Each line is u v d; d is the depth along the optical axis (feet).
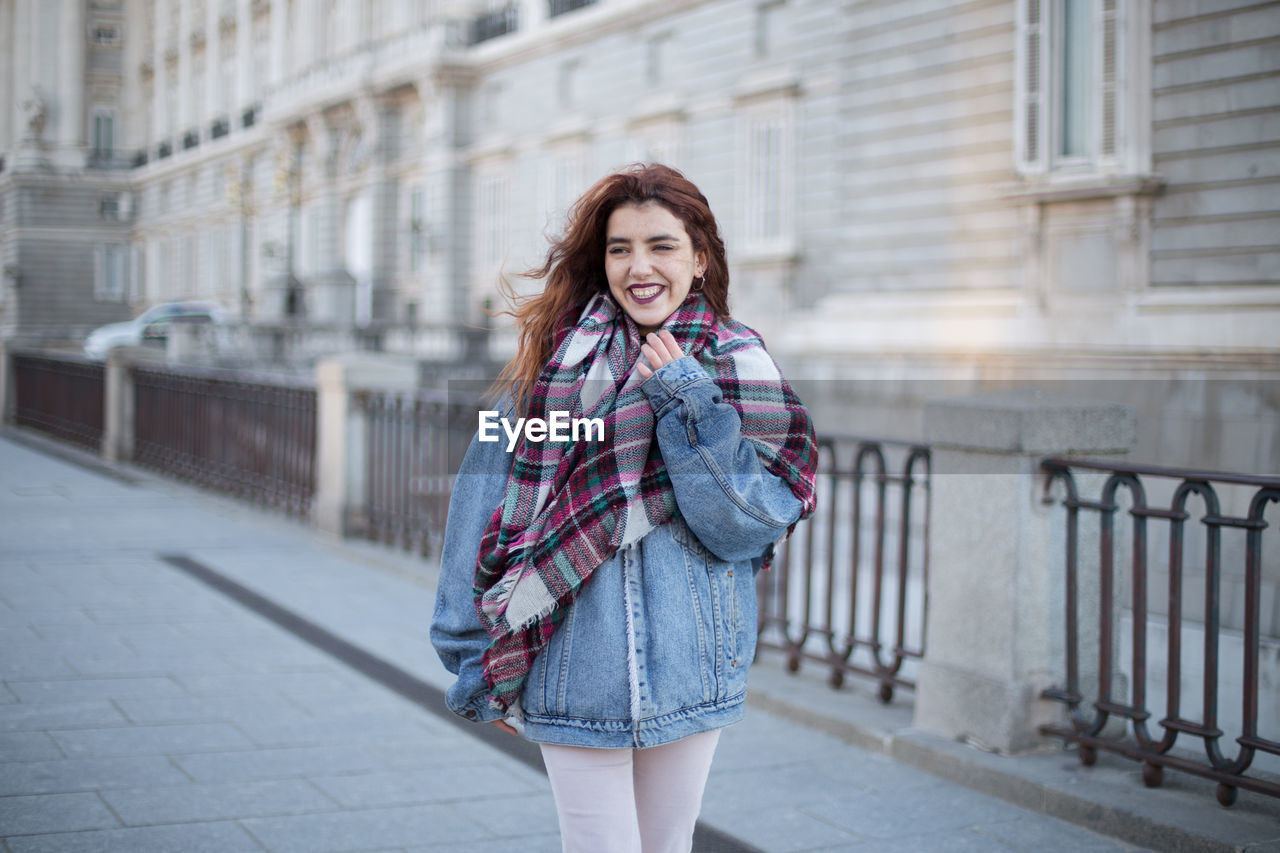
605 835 6.37
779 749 13.53
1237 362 36.91
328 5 149.89
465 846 10.51
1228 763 10.85
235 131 163.53
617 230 6.59
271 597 20.88
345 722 14.02
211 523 28.81
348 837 10.61
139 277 189.98
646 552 6.45
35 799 11.13
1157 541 22.20
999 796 12.00
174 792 11.51
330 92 131.44
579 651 6.34
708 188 87.25
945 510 13.28
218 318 102.94
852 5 52.39
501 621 6.42
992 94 46.80
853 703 14.70
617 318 6.72
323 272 101.14
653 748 6.70
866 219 52.06
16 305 180.24
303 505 28.76
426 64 115.24
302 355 91.09
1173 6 40.14
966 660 13.01
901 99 50.44
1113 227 42.01
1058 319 42.88
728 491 6.16
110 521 28.50
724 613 6.57
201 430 35.04
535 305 7.00
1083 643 12.92
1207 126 39.50
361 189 132.87
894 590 23.68
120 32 192.44
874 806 11.77
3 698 14.38
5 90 192.85
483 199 114.93
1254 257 38.47
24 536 25.84
